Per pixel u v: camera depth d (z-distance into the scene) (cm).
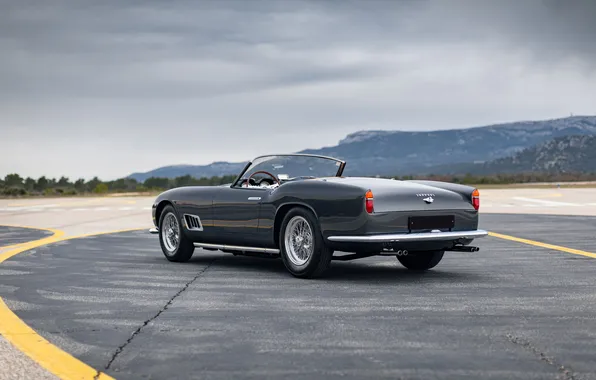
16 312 573
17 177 8706
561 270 810
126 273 812
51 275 799
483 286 689
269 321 526
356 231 698
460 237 726
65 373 393
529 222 1614
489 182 8688
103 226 1655
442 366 396
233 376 383
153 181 8456
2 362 416
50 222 1817
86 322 530
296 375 383
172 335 483
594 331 481
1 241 1269
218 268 856
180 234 905
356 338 467
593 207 2242
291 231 762
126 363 413
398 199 707
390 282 722
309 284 712
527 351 427
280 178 841
